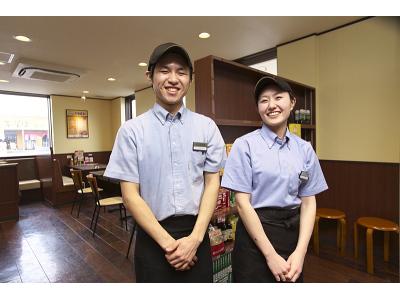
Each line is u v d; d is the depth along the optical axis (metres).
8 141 5.78
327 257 2.58
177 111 1.14
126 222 3.67
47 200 5.23
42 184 5.44
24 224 3.85
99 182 5.46
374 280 2.14
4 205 4.02
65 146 6.38
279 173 1.18
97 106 6.92
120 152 1.09
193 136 1.14
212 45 3.34
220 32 2.96
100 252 2.82
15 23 2.65
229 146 1.96
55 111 6.23
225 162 1.27
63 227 3.68
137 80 4.96
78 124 6.58
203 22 2.72
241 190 1.22
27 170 5.68
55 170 4.85
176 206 1.08
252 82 2.36
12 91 5.74
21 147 5.95
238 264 1.26
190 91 4.45
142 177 1.08
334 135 2.96
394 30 2.52
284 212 1.20
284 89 1.20
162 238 1.01
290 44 3.22
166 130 1.11
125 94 6.42
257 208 1.22
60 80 4.62
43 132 6.26
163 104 1.14
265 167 1.19
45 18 2.55
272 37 3.12
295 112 2.88
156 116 1.13
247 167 1.22
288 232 1.20
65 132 6.39
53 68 4.07
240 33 2.99
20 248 2.97
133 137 1.08
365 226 2.32
